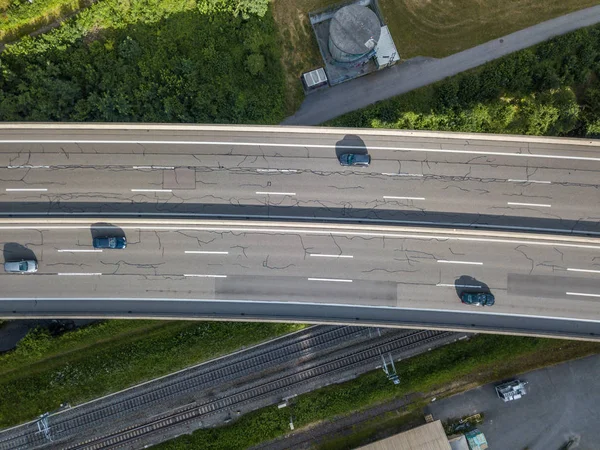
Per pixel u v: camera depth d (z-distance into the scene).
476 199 43.28
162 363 46.94
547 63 52.38
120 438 47.41
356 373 49.41
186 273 42.09
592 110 50.06
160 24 49.66
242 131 43.28
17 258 41.88
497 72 51.41
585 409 50.06
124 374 46.72
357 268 42.28
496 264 42.47
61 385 46.06
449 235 42.56
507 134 43.25
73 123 42.38
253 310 41.81
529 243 42.62
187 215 42.69
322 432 49.09
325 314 41.81
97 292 41.81
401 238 42.47
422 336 49.25
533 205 43.31
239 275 42.09
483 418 49.88
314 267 42.25
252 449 48.38
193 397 48.22
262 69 50.75
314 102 52.69
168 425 47.78
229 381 48.34
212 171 43.03
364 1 52.97
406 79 52.91
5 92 46.91
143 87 48.00
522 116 49.91
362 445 48.69
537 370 50.62
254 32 50.06
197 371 48.09
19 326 47.75
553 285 42.28
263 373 48.75
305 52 52.69
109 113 46.59
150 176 42.88
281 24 52.50
